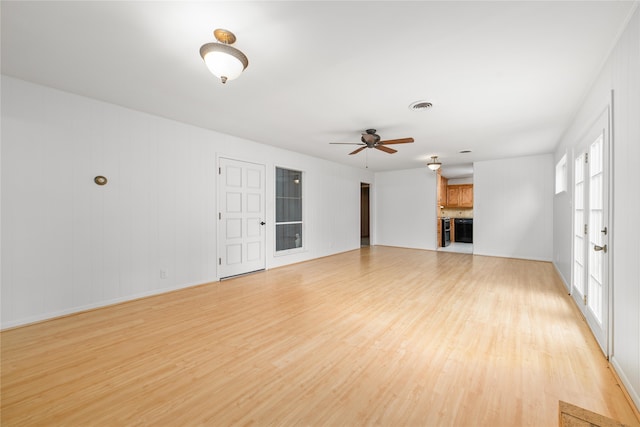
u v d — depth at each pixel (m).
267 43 2.01
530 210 5.98
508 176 6.23
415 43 2.00
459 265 5.52
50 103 2.81
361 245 8.63
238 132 4.36
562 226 4.40
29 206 2.71
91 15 1.72
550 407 1.57
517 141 4.76
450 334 2.49
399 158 6.39
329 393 1.71
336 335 2.48
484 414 1.52
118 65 2.35
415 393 1.70
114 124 3.25
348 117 3.60
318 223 6.44
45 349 2.24
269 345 2.31
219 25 1.81
